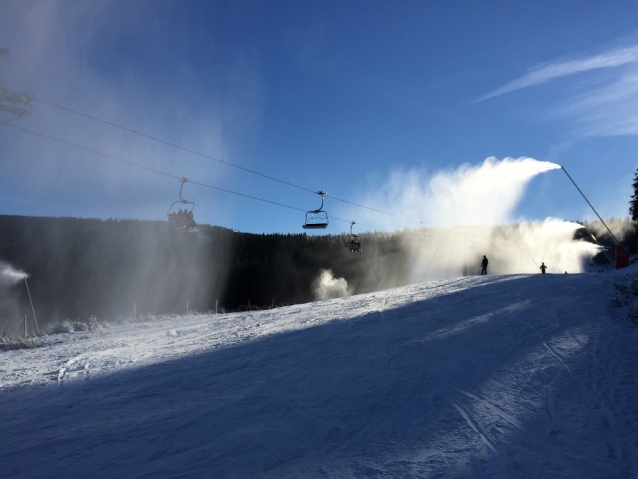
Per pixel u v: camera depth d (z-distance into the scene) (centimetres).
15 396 1120
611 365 951
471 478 579
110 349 1755
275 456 689
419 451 671
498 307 1769
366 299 2700
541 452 633
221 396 1017
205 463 678
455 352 1210
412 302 2203
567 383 881
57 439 812
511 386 904
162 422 872
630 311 1359
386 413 836
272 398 974
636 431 666
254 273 8750
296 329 1850
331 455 682
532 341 1216
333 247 10075
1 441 812
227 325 2261
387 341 1420
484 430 720
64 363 1506
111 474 661
